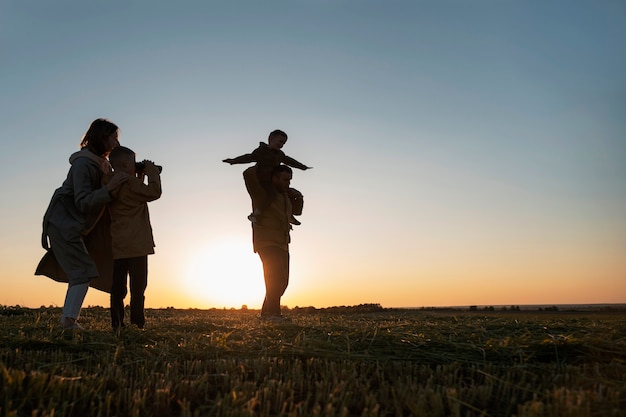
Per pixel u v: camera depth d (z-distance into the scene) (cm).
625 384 341
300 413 280
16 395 312
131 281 605
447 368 396
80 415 295
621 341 495
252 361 405
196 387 336
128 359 422
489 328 641
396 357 430
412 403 300
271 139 809
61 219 566
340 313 1265
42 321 695
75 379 335
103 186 566
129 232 593
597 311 1320
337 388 318
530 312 1301
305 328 596
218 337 504
